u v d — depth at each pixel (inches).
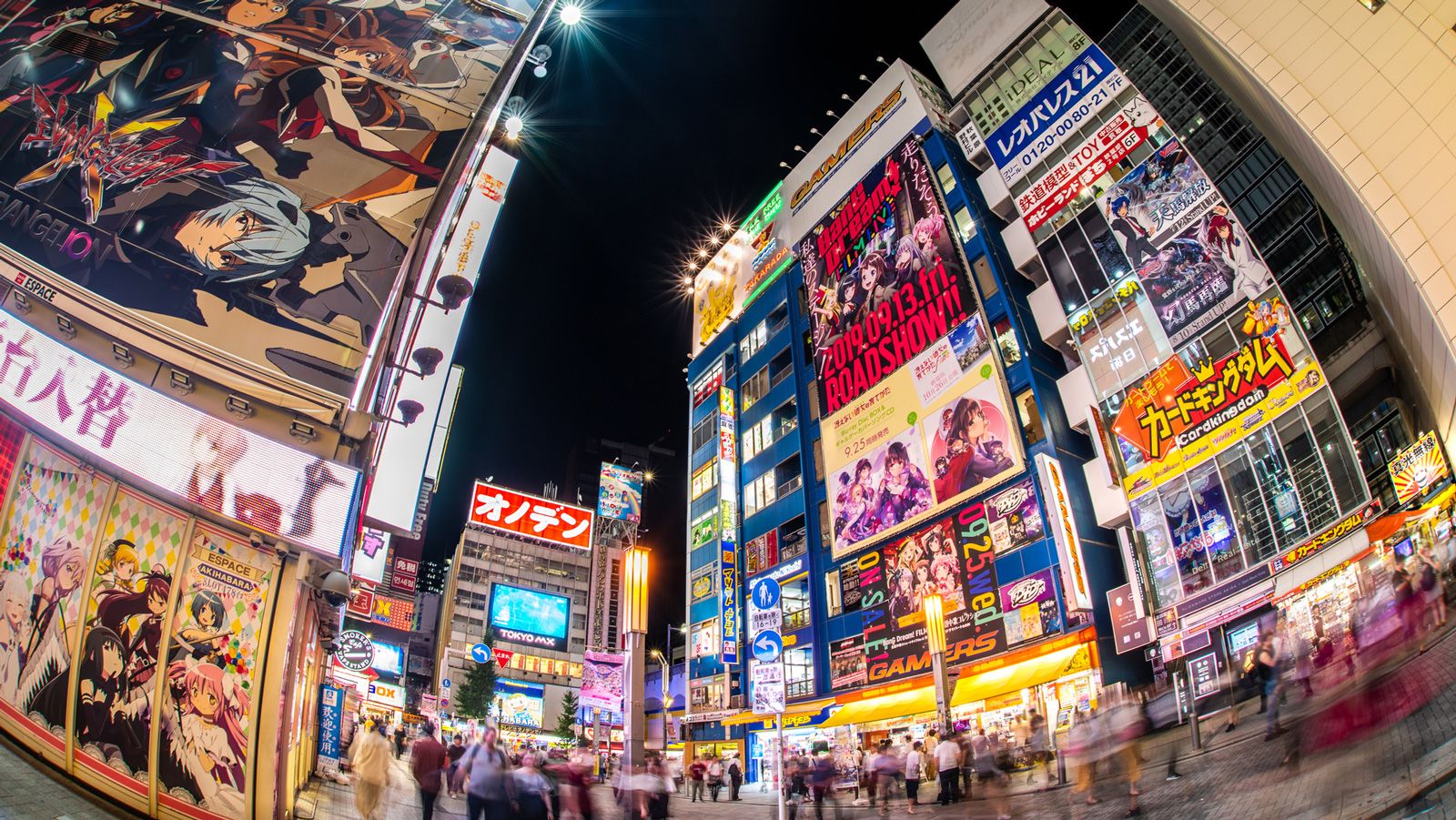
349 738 1471.5
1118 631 1161.4
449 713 2586.1
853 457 1723.7
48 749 379.2
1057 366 1457.9
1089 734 559.5
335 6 671.8
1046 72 1566.2
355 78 627.2
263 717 414.3
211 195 519.5
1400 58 578.6
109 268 458.3
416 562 2496.3
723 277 2544.3
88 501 417.4
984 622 1332.4
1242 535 1070.4
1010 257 1556.3
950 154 1733.5
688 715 1957.4
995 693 1236.5
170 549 417.7
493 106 639.8
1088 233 1397.6
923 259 1678.2
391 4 693.9
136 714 392.2
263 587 432.5
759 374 2225.6
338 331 492.7
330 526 447.8
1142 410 1242.0
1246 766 554.9
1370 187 573.6
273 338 473.4
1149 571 1173.1
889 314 1731.1
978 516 1407.5
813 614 1704.0
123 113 541.3
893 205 1819.6
